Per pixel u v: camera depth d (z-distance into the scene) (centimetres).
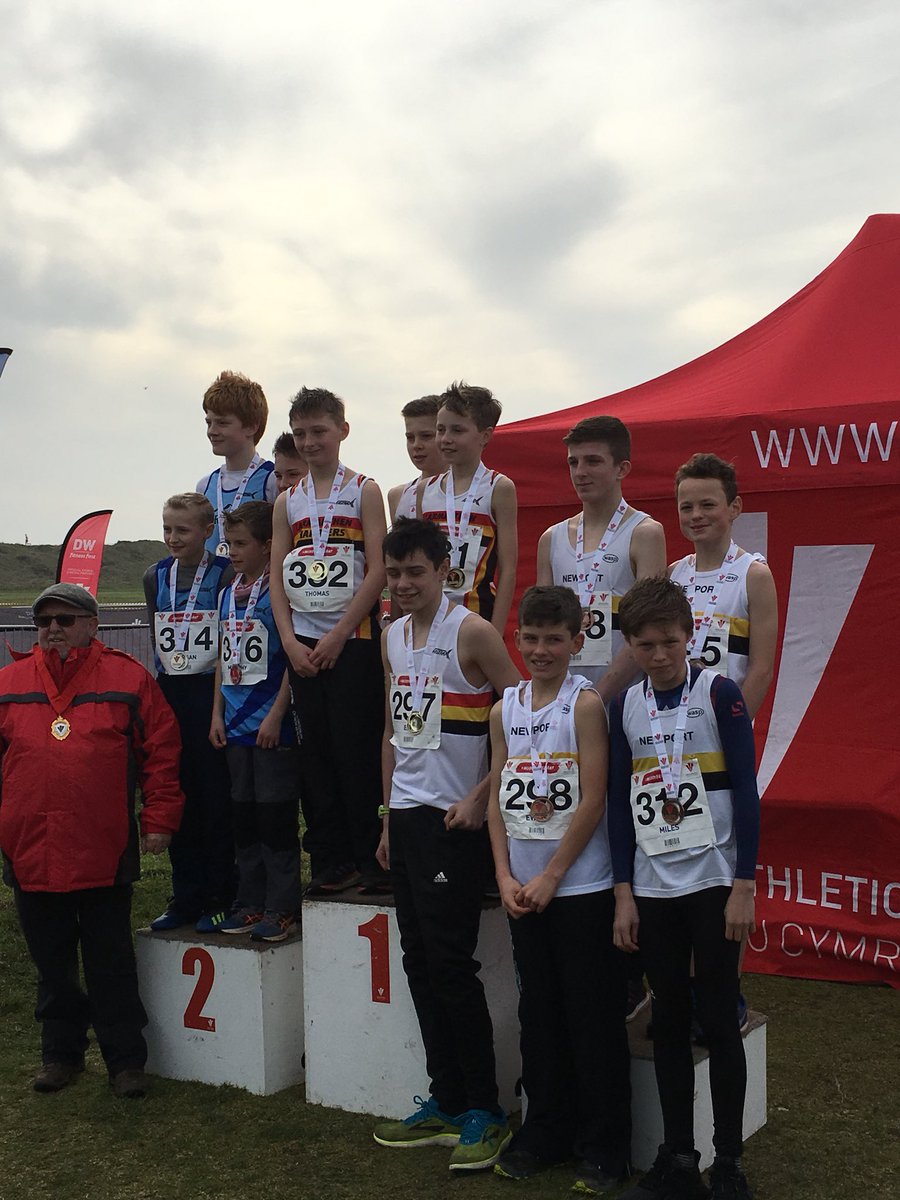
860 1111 372
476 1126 334
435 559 344
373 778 390
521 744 327
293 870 403
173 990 407
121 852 395
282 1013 396
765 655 363
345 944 375
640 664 311
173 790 403
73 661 397
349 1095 376
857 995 491
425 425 432
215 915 414
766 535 536
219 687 411
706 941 298
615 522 375
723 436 541
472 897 338
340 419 396
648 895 305
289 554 392
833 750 518
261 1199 321
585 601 374
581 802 319
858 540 517
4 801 390
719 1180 296
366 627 389
